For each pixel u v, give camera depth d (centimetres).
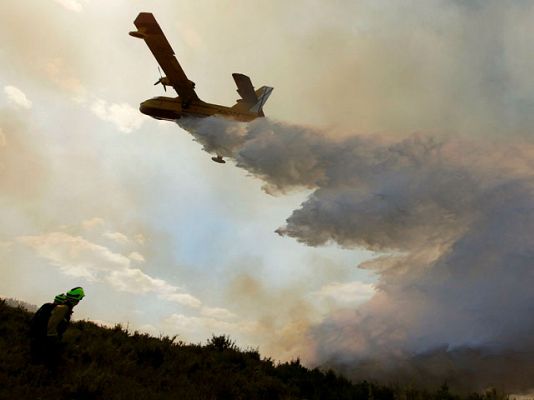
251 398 707
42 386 566
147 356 806
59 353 654
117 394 582
